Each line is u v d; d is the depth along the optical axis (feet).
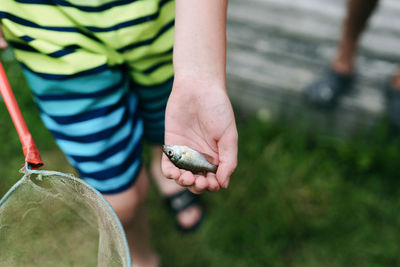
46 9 1.54
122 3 1.55
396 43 2.82
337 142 2.94
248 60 3.03
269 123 2.98
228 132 1.54
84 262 1.53
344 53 2.70
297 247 2.55
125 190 1.78
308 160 2.80
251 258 2.52
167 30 1.70
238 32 3.06
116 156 1.72
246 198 2.70
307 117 3.02
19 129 1.40
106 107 1.68
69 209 1.44
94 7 1.53
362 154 2.75
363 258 2.49
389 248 2.49
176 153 1.51
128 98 1.80
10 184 2.72
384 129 2.75
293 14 2.99
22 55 1.61
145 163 2.80
